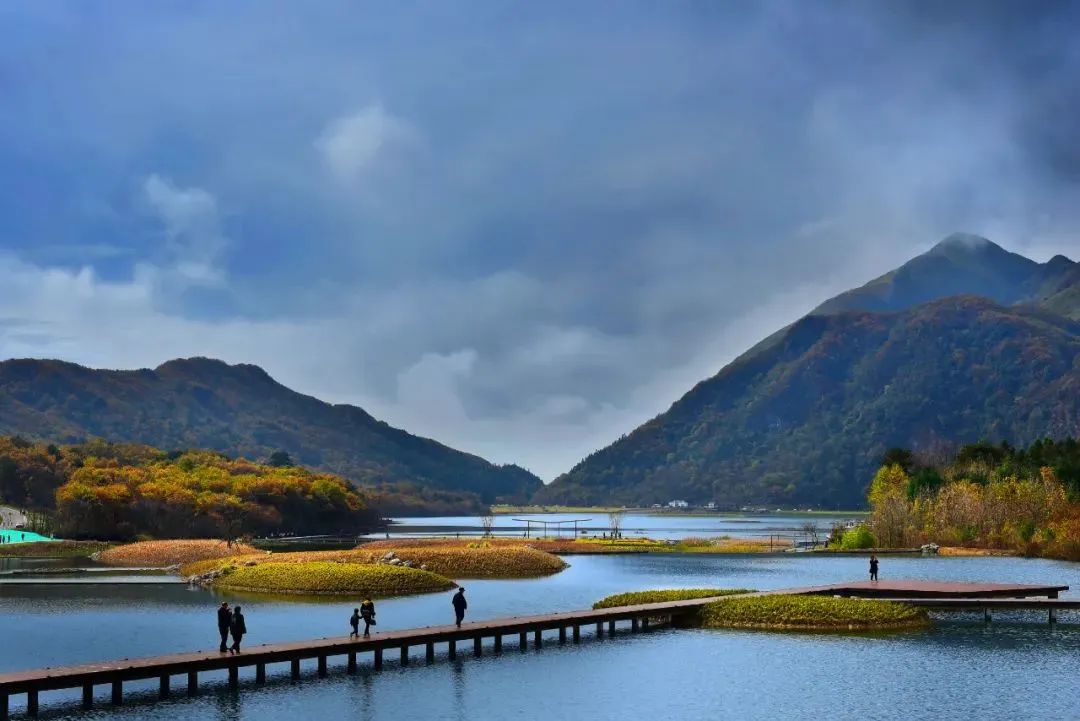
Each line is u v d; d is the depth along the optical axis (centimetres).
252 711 5572
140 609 9844
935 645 7481
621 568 14812
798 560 16300
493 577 13388
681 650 7331
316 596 11006
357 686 6188
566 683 6253
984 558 16462
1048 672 6494
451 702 5778
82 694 5788
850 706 5659
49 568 15225
